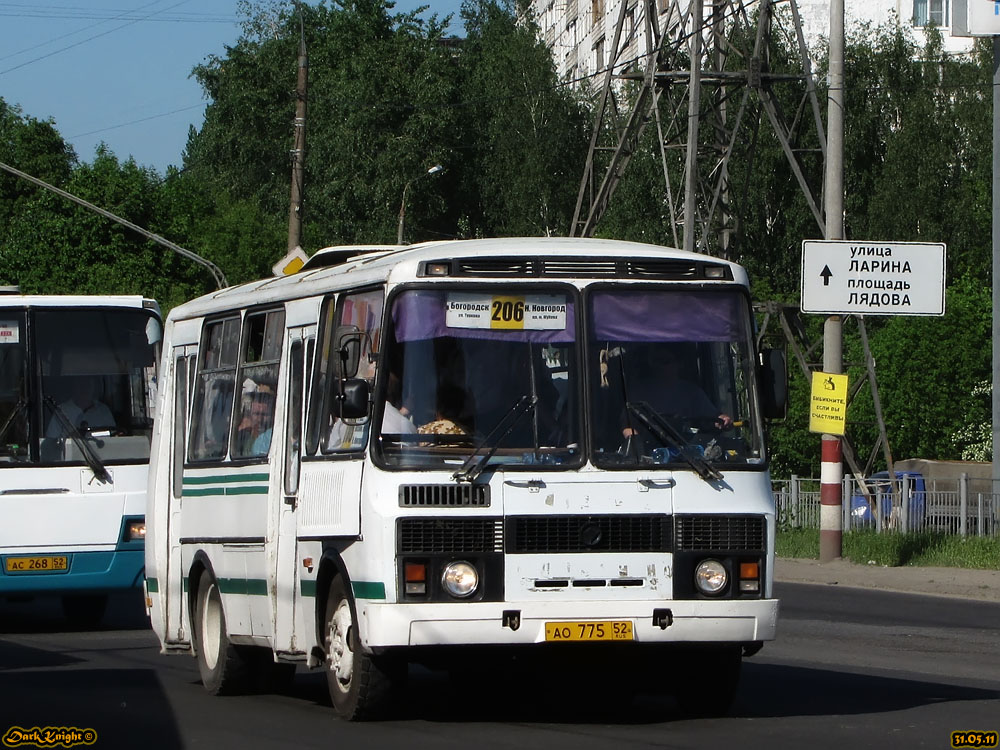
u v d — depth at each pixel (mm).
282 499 21875
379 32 143250
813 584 45344
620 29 69438
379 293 19469
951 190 105625
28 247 103625
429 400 18984
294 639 21328
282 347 22438
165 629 26906
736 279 19984
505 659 19422
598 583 18734
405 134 130875
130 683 25328
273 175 143875
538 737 18531
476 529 18625
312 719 20578
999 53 54625
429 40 138750
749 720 19984
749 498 19297
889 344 83125
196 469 25406
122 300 35188
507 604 18531
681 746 17703
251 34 153250
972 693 22797
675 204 103188
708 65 70625
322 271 22422
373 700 19469
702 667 20281
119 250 104500
